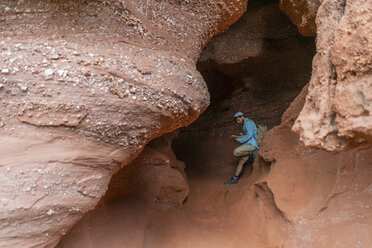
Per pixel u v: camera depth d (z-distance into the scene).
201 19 3.47
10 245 1.94
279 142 3.68
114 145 2.28
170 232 3.60
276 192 3.20
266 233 3.16
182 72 2.65
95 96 2.13
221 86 6.53
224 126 6.77
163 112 2.42
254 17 5.41
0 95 2.04
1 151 2.01
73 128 2.10
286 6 4.24
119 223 3.29
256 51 5.64
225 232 3.71
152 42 2.77
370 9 1.74
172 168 4.06
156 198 3.87
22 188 1.97
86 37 2.37
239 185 4.60
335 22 2.10
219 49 5.75
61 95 2.07
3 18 2.28
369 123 1.60
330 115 1.87
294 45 5.52
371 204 2.58
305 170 3.11
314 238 2.71
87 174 2.18
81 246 2.88
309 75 5.79
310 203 2.90
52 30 2.32
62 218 2.11
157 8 3.03
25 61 2.10
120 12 2.61
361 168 2.75
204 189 4.80
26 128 2.06
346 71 1.77
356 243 2.47
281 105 6.20
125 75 2.27
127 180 3.60
